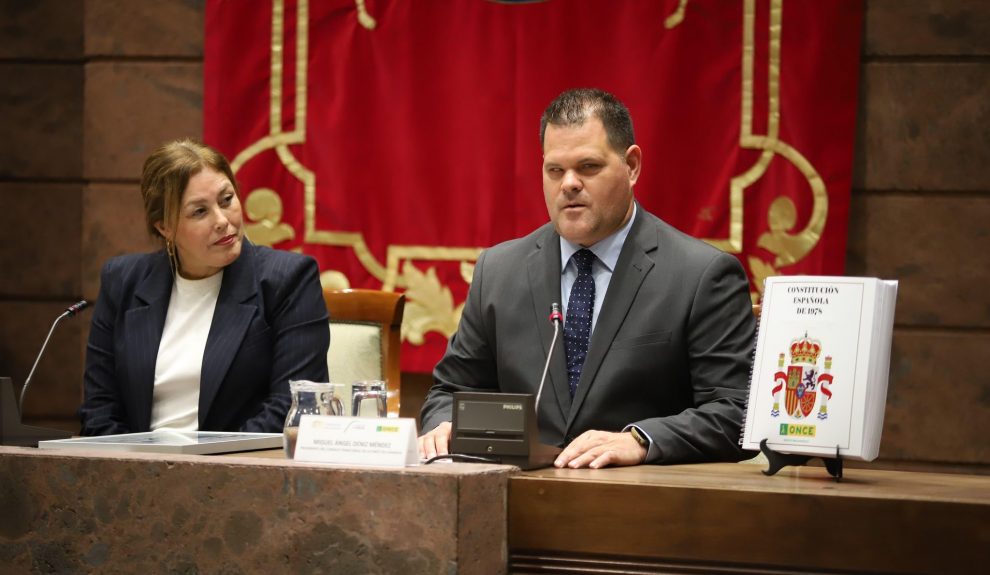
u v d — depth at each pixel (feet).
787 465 12.03
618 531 10.64
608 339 15.47
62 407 27.37
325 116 25.41
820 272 24.08
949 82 24.39
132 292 18.29
